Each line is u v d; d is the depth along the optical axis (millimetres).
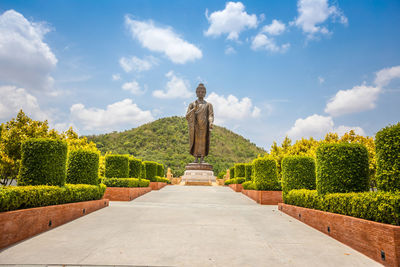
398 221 5164
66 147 9062
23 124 17875
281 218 9750
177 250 5762
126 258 5223
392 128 5957
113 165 15711
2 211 6055
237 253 5656
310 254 5695
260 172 14805
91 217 9312
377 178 6316
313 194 8719
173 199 15898
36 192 7160
